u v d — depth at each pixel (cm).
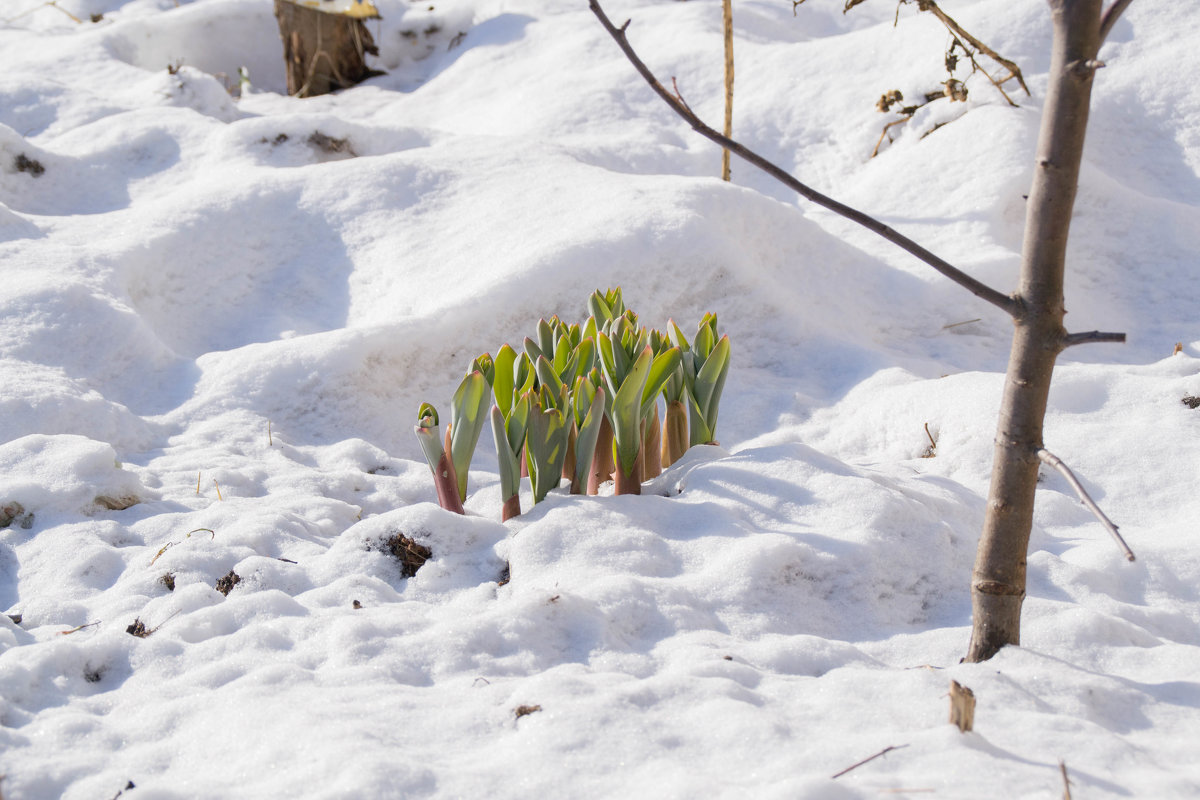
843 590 209
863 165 562
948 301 418
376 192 453
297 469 292
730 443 336
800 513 230
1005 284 427
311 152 535
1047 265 158
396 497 285
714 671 172
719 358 262
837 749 145
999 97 539
